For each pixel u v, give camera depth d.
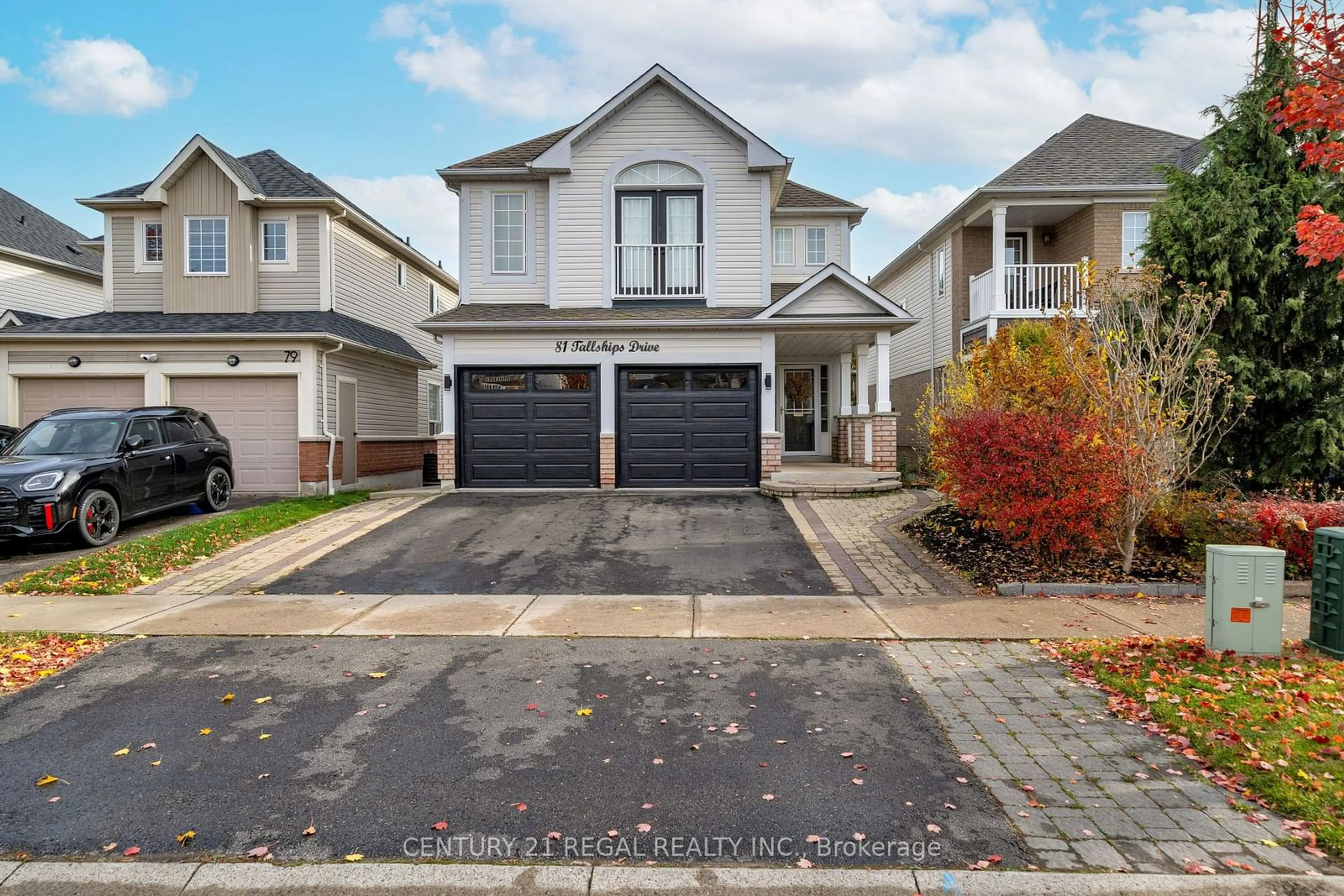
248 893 3.05
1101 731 4.48
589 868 3.19
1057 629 6.52
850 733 4.49
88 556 9.14
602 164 15.30
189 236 16.62
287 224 17.06
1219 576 5.61
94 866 3.21
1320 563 5.75
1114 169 17.16
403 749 4.30
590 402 14.70
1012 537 8.53
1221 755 4.03
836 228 18.70
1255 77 10.94
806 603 7.45
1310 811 3.45
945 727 4.55
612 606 7.40
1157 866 3.15
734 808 3.66
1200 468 10.81
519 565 9.12
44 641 6.25
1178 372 8.51
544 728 4.58
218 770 4.06
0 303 20.56
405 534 10.82
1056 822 3.49
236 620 6.93
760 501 13.01
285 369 15.05
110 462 10.30
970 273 18.91
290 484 15.17
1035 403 9.27
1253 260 10.62
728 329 14.59
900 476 15.55
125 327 15.20
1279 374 10.45
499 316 14.67
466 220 15.64
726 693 5.14
